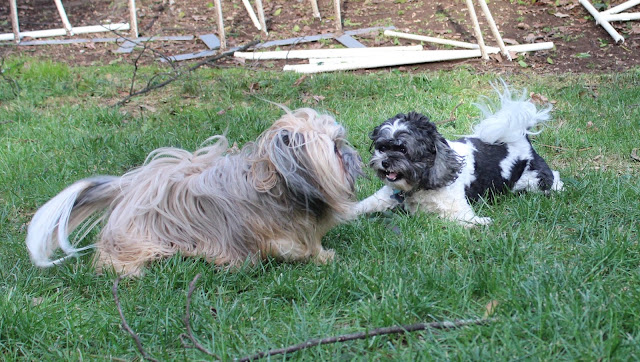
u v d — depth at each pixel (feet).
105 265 8.01
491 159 9.01
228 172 7.99
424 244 8.27
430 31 14.89
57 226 7.96
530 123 9.23
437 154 8.57
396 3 16.48
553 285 7.50
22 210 9.30
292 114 7.91
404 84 12.23
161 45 15.46
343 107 11.53
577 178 9.33
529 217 8.67
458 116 11.03
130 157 10.23
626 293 7.35
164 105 11.96
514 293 7.41
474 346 6.98
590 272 7.63
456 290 7.52
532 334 7.02
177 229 8.04
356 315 7.42
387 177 8.55
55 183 9.63
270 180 7.81
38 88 12.66
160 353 7.16
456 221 8.63
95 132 11.03
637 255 7.87
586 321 7.07
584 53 13.24
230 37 15.60
